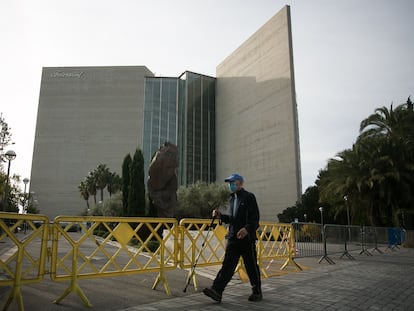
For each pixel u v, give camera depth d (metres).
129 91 91.38
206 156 68.12
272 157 53.81
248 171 59.00
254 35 61.59
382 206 27.78
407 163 25.91
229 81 67.94
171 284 6.88
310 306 5.14
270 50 57.09
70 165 87.69
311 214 44.47
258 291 5.52
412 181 25.73
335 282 7.45
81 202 85.62
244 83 63.03
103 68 92.69
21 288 6.04
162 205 22.72
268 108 55.97
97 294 5.80
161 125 66.88
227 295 5.95
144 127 66.75
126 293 5.94
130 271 5.84
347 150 29.36
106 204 43.88
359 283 7.36
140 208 25.33
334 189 29.36
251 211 5.71
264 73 57.97
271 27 57.41
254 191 56.91
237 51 66.31
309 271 9.44
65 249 9.08
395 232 21.50
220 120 69.50
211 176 67.75
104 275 5.48
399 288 6.84
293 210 45.72
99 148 88.62
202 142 68.38
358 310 4.99
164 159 23.14
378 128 28.91
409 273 9.11
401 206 27.22
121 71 92.38
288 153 50.66
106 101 91.06
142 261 10.08
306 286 6.90
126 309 4.84
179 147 66.19
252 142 58.84
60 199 85.88
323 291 6.36
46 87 92.12
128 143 88.69
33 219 4.77
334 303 5.37
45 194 86.12
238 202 5.80
